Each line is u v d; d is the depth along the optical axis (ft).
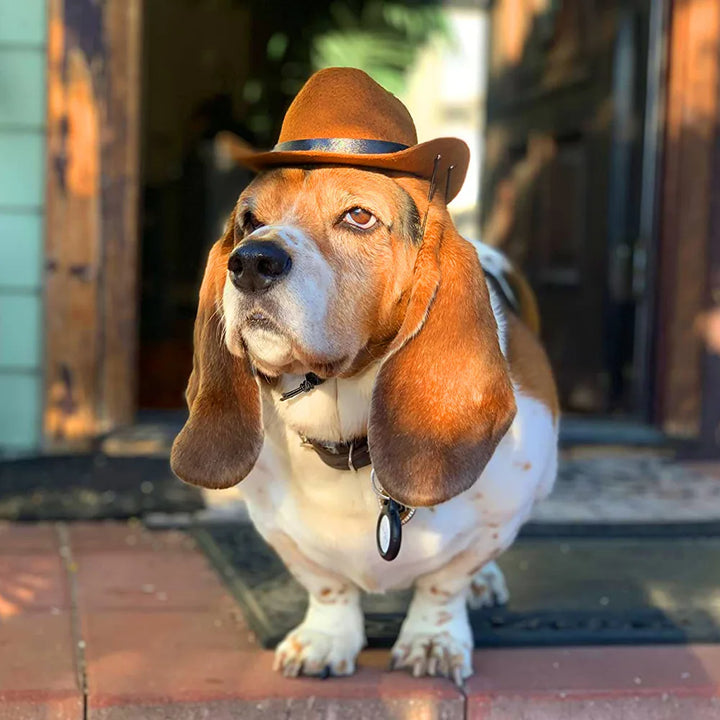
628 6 16.97
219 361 6.98
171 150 28.27
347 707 7.64
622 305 17.26
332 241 6.47
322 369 6.40
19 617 9.16
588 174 18.19
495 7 21.94
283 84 26.94
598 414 17.76
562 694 7.84
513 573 10.57
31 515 12.05
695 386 15.70
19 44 14.60
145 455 14.74
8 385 14.89
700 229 15.51
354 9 25.34
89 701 7.52
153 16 28.45
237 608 9.51
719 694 7.96
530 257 20.07
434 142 6.43
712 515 12.76
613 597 9.90
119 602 9.60
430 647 8.06
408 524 7.30
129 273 14.97
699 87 15.34
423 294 6.58
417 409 6.61
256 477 7.52
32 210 14.80
